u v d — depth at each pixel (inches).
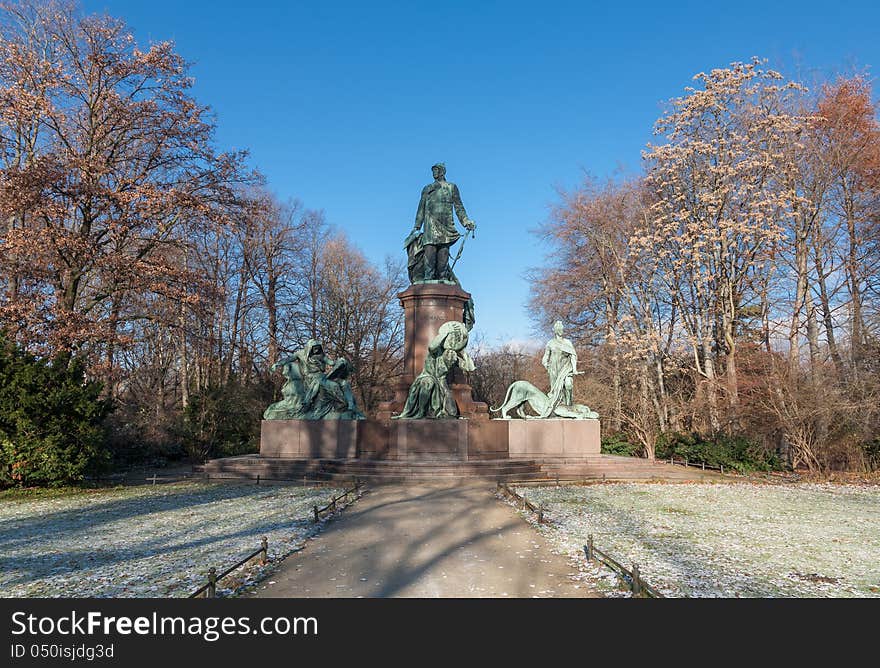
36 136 1004.6
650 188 1374.3
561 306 1550.2
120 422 1050.7
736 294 1244.5
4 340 730.8
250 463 840.3
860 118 1168.8
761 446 1032.2
